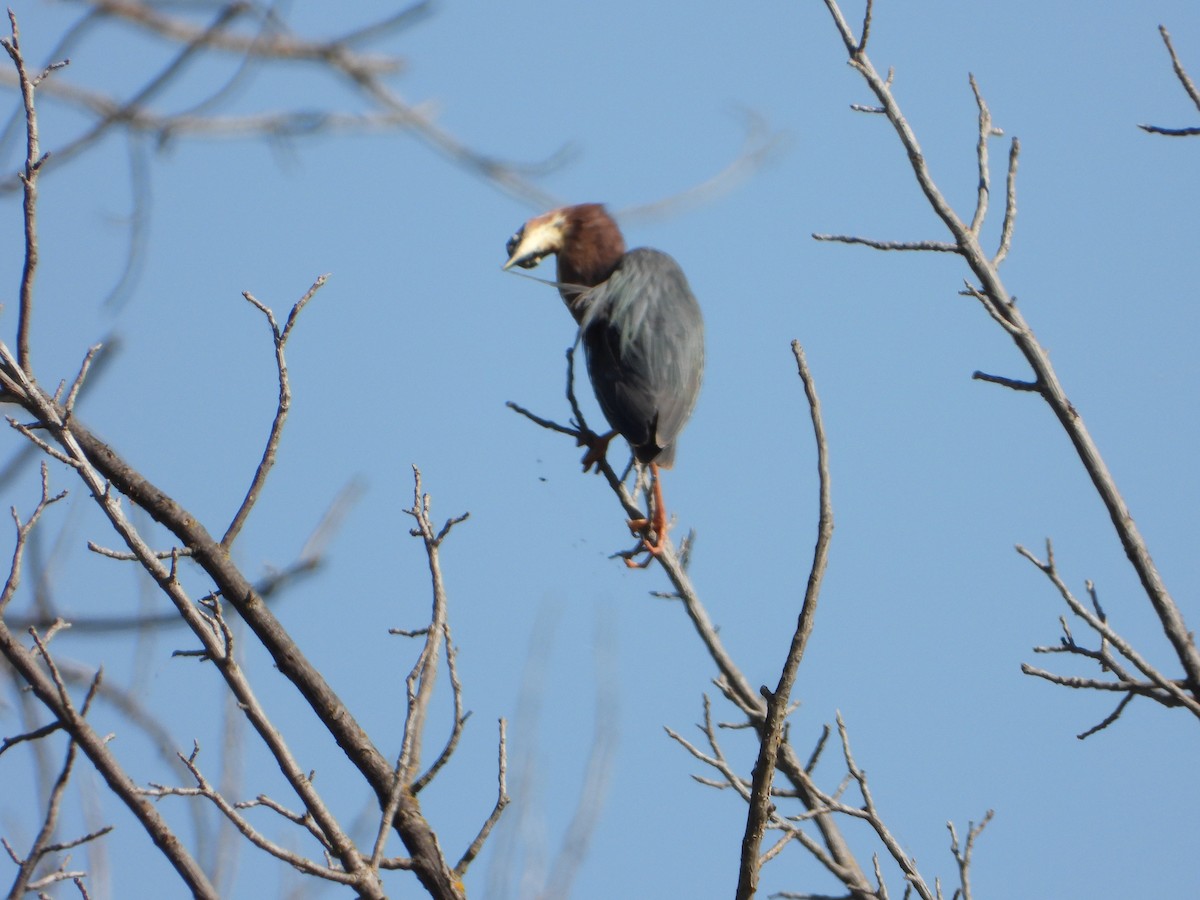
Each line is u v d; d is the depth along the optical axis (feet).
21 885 23.09
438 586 27.27
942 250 37.70
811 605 27.07
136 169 44.21
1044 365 36.47
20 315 27.53
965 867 32.45
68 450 26.53
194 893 23.76
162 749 34.09
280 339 29.40
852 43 38.52
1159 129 35.32
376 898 24.12
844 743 33.68
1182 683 33.71
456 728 27.45
